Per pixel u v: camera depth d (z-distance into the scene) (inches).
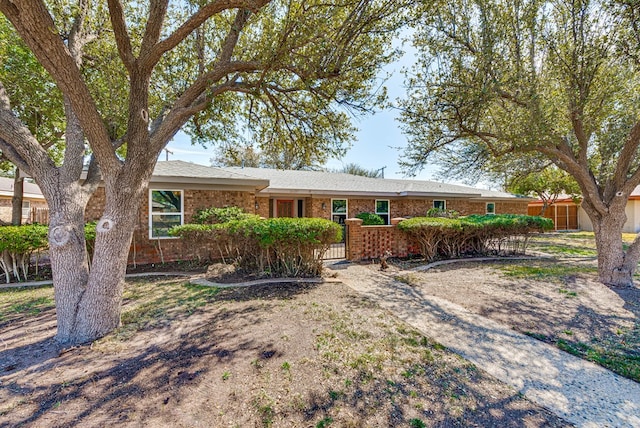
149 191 335.3
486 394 97.9
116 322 143.0
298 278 244.7
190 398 92.2
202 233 272.4
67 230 136.6
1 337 137.0
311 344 128.3
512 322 160.1
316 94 185.3
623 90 219.3
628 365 116.7
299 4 158.6
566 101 216.8
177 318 157.4
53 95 275.6
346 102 193.8
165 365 110.7
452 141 251.4
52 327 149.4
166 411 86.4
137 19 204.5
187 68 230.2
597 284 231.1
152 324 149.0
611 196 238.7
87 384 98.6
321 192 518.6
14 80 252.2
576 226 844.6
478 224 346.0
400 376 106.1
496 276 261.0
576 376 109.6
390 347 127.7
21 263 261.3
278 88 188.9
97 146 132.9
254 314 163.3
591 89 223.9
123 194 141.5
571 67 215.3
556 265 310.5
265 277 246.5
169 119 152.3
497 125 227.3
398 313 171.2
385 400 93.0
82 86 121.3
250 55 198.4
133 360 114.4
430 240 339.6
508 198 722.8
